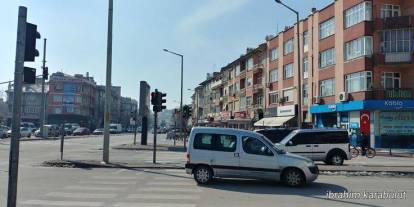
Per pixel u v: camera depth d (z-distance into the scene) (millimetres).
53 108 120625
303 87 54094
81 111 123125
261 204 11195
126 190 13242
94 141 56031
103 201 11258
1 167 19656
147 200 11500
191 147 15266
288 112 56906
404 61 40688
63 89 121438
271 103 64375
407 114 41406
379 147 41125
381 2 42312
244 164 14953
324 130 24656
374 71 41688
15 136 7457
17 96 7516
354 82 43219
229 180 16062
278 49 62062
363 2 42031
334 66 46938
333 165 23922
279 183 15523
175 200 11578
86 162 21797
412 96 40719
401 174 19641
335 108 45656
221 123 93875
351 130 43250
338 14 46375
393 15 42594
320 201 11805
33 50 7738
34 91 121438
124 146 41969
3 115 108312
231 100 88500
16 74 7555
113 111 159750
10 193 7402
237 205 11000
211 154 15094
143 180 15836
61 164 21250
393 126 41344
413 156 35031
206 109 120875
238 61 82312
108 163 21906
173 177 16938
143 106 45094
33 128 83188
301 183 14594
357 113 42562
